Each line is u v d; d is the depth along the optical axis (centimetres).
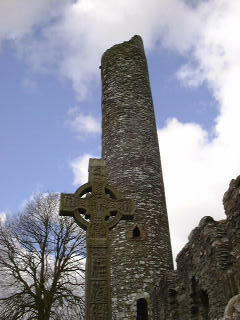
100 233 690
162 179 1784
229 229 718
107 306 614
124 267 1478
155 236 1561
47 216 1684
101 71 2111
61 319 1434
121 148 1764
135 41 2123
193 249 873
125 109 1873
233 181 702
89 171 758
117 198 737
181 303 966
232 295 643
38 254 1584
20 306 1372
